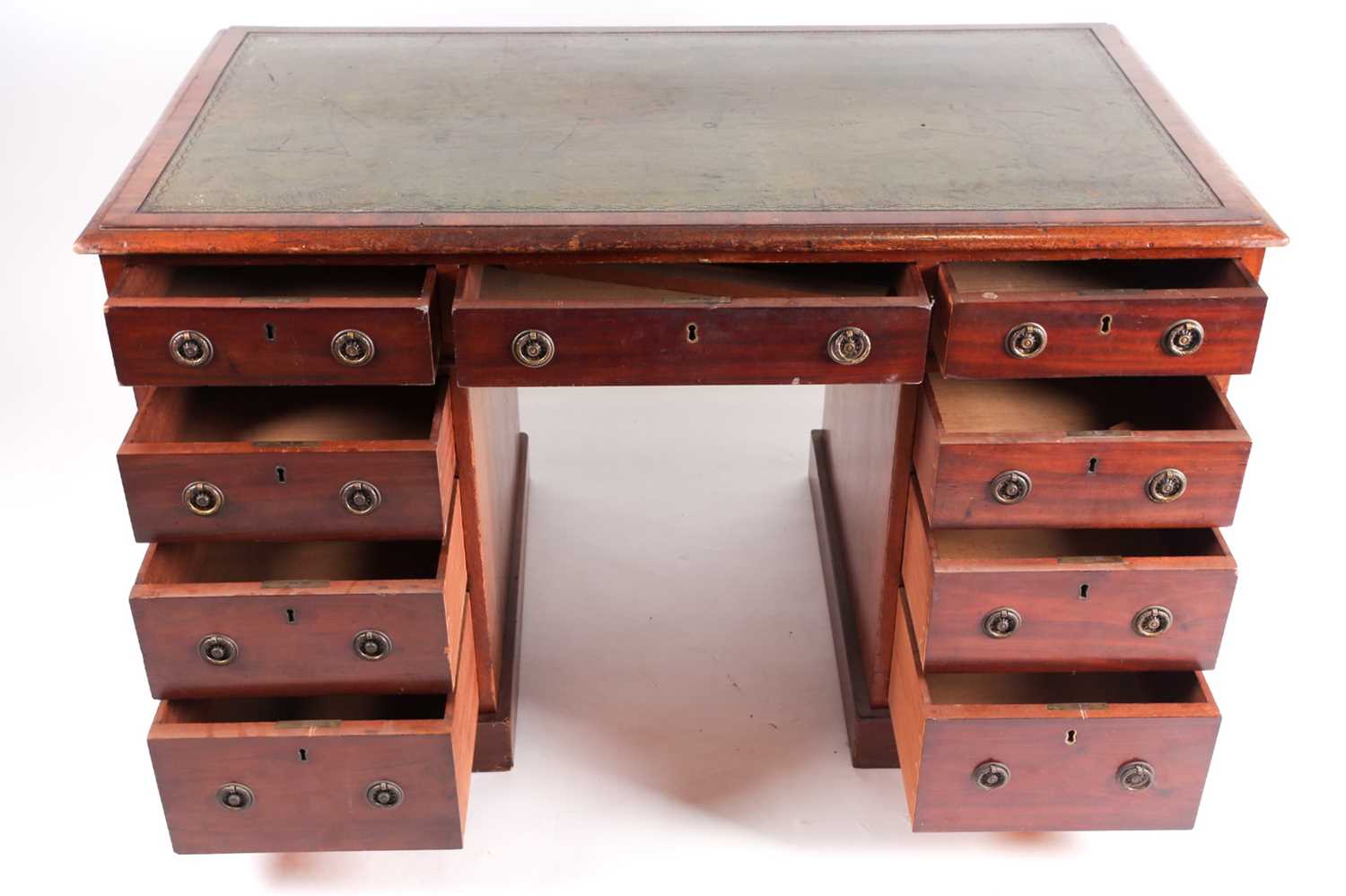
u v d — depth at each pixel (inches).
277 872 82.2
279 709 80.2
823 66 89.0
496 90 85.3
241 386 77.0
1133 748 73.6
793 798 86.6
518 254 70.3
